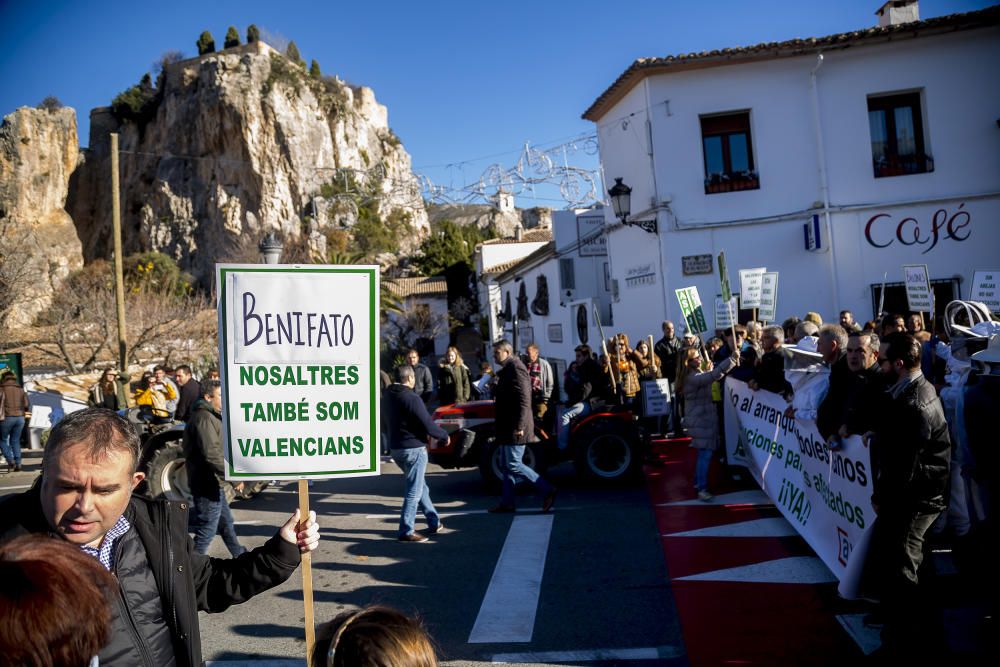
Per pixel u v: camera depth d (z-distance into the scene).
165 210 70.25
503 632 5.30
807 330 8.78
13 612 1.54
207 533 6.72
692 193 17.30
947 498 4.33
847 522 5.50
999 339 4.53
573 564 6.69
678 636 5.09
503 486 8.74
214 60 70.94
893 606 4.34
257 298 3.34
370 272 3.42
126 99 74.50
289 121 70.56
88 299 25.98
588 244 24.00
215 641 5.33
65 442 2.22
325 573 6.78
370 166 78.69
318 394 3.37
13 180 66.12
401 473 11.73
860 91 16.98
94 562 1.82
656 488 9.45
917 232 16.86
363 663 1.76
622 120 18.72
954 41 16.83
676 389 11.77
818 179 17.02
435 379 34.44
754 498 8.56
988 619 4.84
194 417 6.70
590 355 10.28
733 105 17.20
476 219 79.69
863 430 5.12
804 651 4.73
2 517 2.35
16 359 19.25
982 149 16.83
